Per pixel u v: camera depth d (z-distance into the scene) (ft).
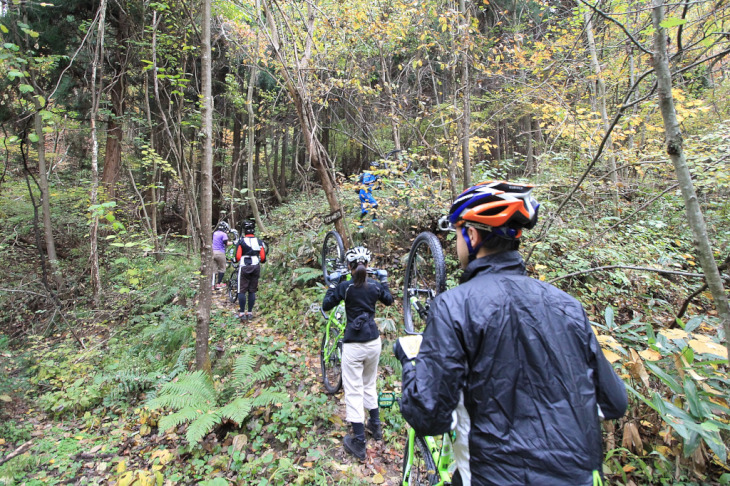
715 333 11.67
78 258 31.65
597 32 22.56
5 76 24.71
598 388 3.89
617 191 18.71
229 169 63.21
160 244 33.19
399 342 5.57
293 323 18.49
